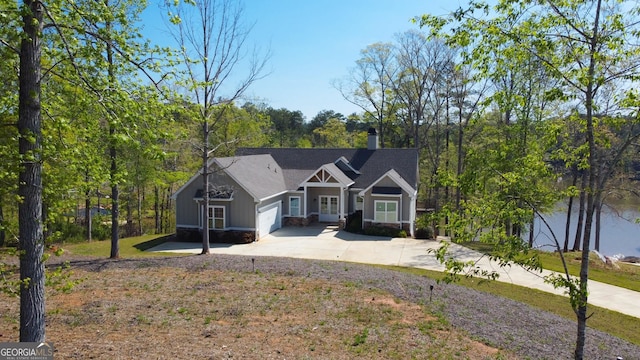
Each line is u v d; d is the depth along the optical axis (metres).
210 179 25.23
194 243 24.88
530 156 7.95
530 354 9.66
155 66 7.36
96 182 9.05
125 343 8.71
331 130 62.06
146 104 7.28
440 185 8.84
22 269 6.41
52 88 8.53
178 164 36.56
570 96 7.16
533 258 7.48
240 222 25.14
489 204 7.74
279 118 85.06
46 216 8.01
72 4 6.21
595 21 6.81
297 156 34.16
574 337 11.24
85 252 21.16
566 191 7.76
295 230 28.75
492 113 25.91
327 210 31.41
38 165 6.46
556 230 37.41
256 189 25.73
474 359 9.08
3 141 7.23
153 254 20.83
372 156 32.84
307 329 10.18
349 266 17.06
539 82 16.11
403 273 16.62
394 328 10.52
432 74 37.81
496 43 7.32
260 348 8.85
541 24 7.15
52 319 10.13
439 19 7.54
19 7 5.95
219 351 8.51
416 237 26.52
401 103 43.12
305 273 15.38
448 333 10.50
